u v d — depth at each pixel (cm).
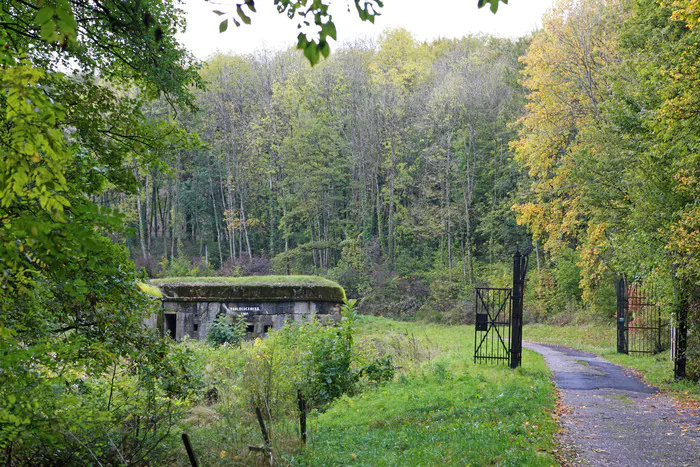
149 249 5991
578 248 3108
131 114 771
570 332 3366
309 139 5675
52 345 575
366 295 4806
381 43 6394
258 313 2589
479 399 1174
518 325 1648
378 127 5481
